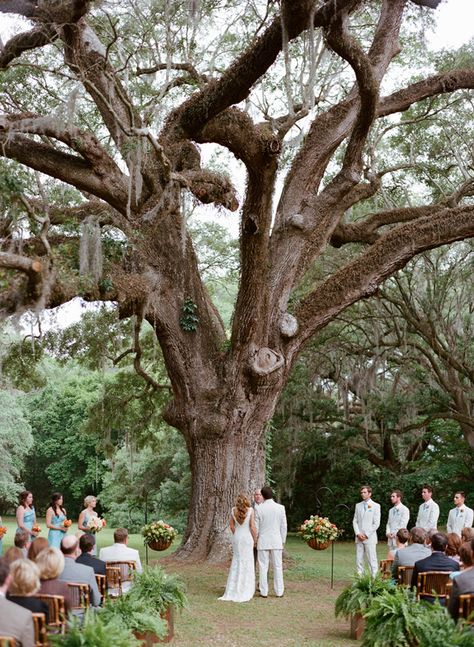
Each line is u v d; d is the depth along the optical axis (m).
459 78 18.08
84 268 13.23
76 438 53.19
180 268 16.95
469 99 22.59
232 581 11.79
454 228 16.78
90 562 8.04
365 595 8.75
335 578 14.73
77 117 18.94
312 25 11.35
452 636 5.80
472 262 24.36
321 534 13.13
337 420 29.39
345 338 27.67
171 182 13.41
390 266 17.02
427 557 7.91
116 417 25.53
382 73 17.17
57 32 13.23
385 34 17.41
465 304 25.20
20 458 49.69
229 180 15.91
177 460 31.84
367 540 12.45
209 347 16.94
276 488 29.55
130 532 37.28
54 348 21.69
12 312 11.65
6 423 46.47
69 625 5.74
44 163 14.16
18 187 11.59
